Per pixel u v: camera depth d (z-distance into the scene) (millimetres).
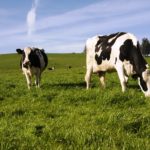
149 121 8297
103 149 6242
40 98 12922
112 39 15375
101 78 17000
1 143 6637
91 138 6914
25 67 19516
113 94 11773
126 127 7910
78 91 14008
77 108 10656
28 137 7297
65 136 7168
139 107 10648
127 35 14797
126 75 14680
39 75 20359
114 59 14820
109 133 7332
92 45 16812
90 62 17156
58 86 18953
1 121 9148
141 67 13594
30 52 19625
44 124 8625
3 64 83500
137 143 6535
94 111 10055
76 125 8211
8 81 26375
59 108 10852
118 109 10250
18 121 9211
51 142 6887
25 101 12727
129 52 14094
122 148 6320
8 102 12750
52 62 86750
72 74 33500
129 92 12688
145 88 13344
